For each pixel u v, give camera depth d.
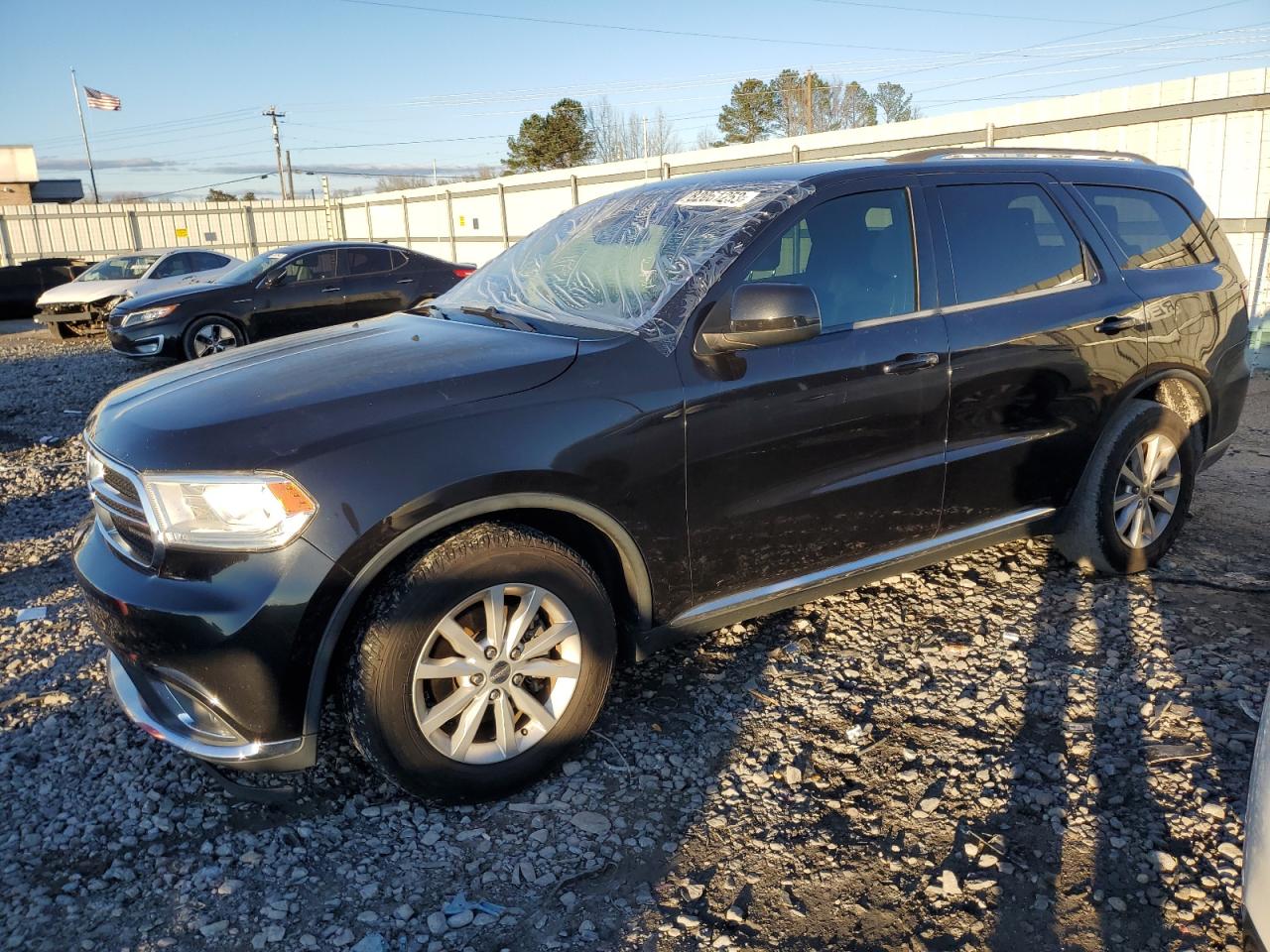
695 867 2.57
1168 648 3.64
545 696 2.93
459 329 3.29
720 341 3.00
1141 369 4.02
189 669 2.51
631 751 3.09
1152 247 4.24
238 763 2.57
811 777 2.93
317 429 2.55
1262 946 1.69
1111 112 11.28
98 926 2.39
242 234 32.69
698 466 3.00
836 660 3.63
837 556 3.42
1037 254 3.84
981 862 2.54
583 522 2.94
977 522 3.77
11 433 8.74
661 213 3.61
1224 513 5.21
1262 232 10.01
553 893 2.48
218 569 2.48
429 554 2.62
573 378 2.83
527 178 25.50
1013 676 3.47
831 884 2.49
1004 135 12.84
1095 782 2.83
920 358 3.39
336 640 2.55
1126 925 2.31
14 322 22.17
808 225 3.32
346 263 12.58
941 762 2.98
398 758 2.63
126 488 2.64
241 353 3.33
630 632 3.10
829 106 52.22
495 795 2.83
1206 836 2.59
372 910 2.43
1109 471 4.03
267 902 2.46
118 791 2.95
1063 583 4.26
